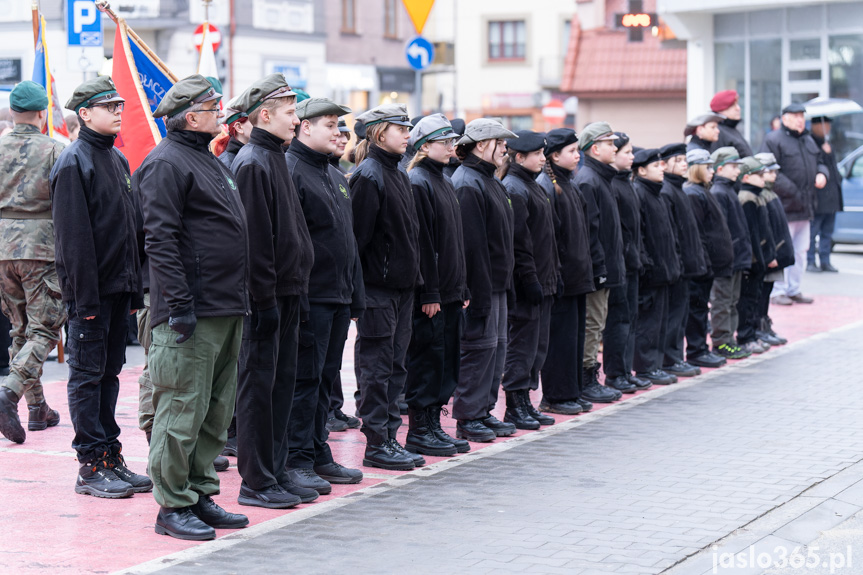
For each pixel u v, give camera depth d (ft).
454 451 31.42
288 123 25.21
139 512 25.71
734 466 29.91
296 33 141.49
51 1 111.55
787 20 97.60
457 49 213.46
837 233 85.05
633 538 23.88
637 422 35.47
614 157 37.93
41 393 33.76
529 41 208.33
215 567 21.97
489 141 31.96
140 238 28.14
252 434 25.94
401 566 22.11
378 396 29.73
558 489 27.76
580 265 35.81
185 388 23.26
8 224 31.96
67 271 26.53
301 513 25.72
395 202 28.89
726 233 44.80
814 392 39.81
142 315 28.96
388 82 170.09
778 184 60.70
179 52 126.11
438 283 30.30
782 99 98.73
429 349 31.14
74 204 26.48
